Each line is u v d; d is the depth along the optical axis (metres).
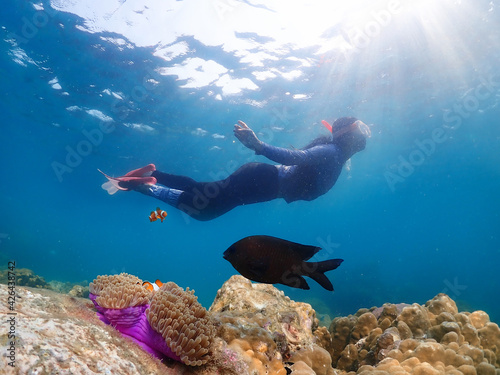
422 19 13.23
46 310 2.19
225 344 2.85
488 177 46.19
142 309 2.60
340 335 4.74
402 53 15.12
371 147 27.80
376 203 64.69
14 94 21.78
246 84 17.02
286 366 3.21
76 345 1.85
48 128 26.44
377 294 25.61
